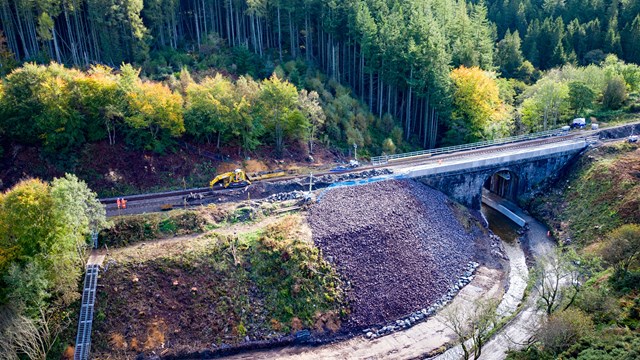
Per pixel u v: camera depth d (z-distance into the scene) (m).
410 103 112.50
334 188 84.25
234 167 88.88
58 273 60.31
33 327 55.53
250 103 92.44
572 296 61.72
